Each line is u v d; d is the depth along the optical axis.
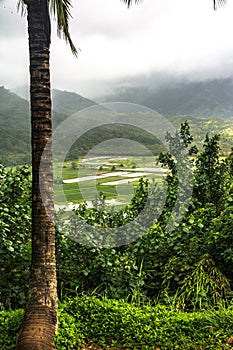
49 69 3.81
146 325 4.18
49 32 3.81
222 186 6.12
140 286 5.02
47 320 3.70
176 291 4.97
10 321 4.09
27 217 5.03
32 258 3.81
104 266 4.81
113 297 4.81
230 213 5.29
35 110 3.76
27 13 3.81
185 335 4.09
